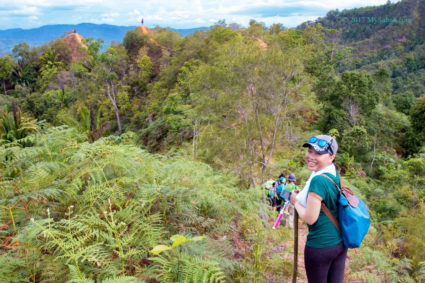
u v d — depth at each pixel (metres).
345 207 1.83
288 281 2.97
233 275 2.58
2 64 102.38
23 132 7.38
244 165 10.07
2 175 3.36
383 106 43.16
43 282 1.95
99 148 3.39
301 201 2.03
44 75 98.62
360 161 29.14
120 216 2.45
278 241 3.12
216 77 12.34
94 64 66.50
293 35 43.31
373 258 3.10
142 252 2.29
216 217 3.42
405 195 12.32
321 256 1.88
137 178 3.06
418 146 36.34
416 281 3.25
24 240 1.95
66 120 17.91
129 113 65.88
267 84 10.44
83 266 2.06
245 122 10.97
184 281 1.82
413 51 148.00
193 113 19.64
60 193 2.93
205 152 10.76
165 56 81.38
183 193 3.20
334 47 56.69
